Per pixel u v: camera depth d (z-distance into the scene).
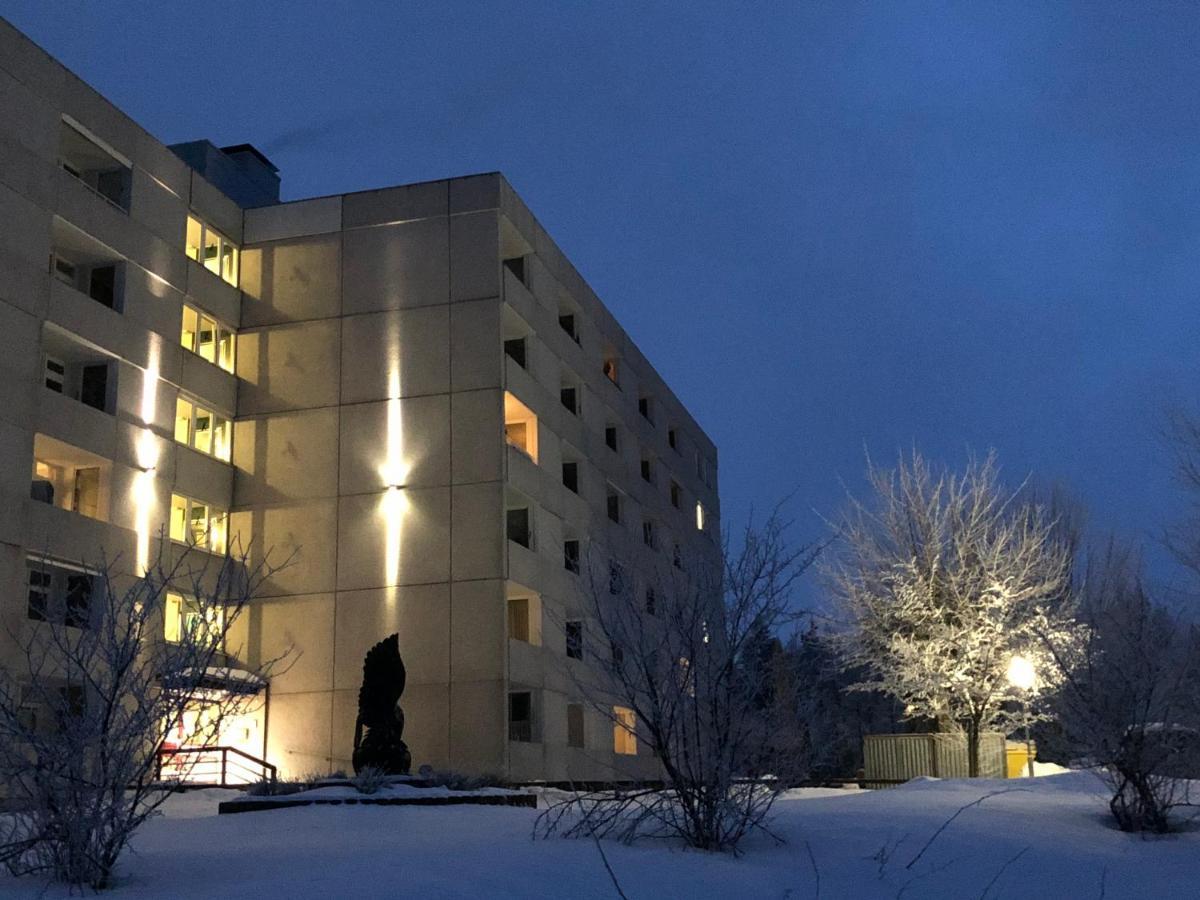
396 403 31.58
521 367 33.47
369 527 30.88
